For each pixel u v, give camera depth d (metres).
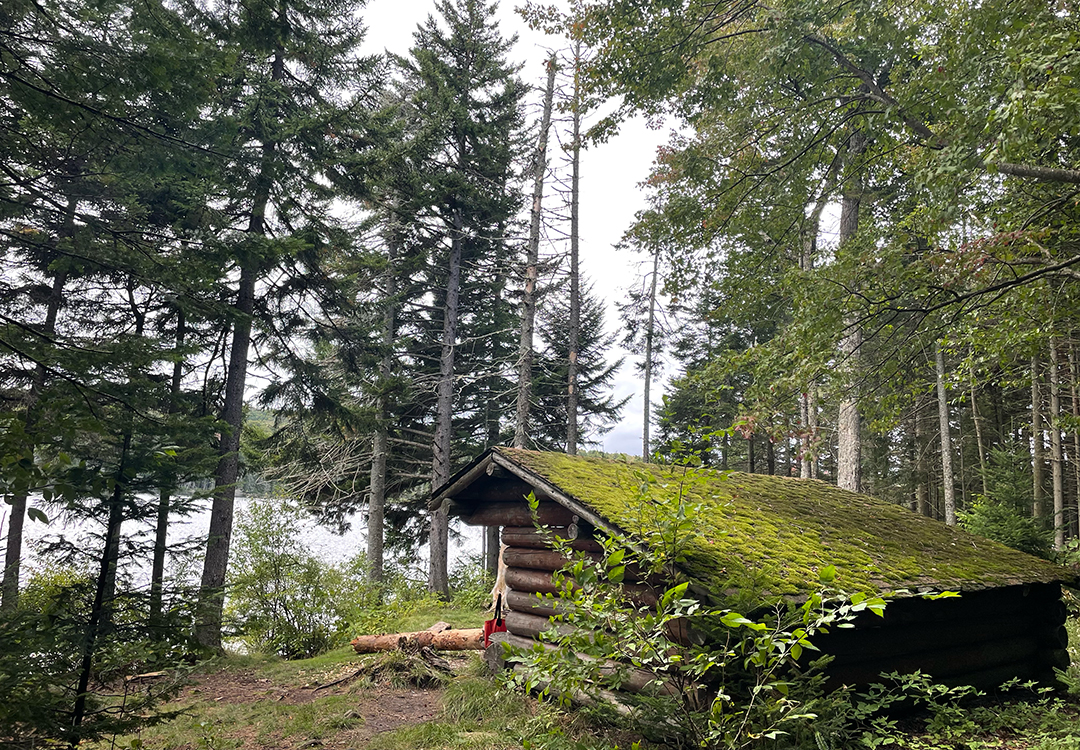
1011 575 7.55
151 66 4.94
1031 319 7.88
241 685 9.52
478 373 19.77
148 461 5.09
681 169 13.01
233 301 12.91
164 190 10.51
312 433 16.44
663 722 5.03
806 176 12.32
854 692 6.29
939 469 23.03
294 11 13.02
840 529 7.71
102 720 4.83
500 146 19.36
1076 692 6.97
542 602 5.16
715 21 10.92
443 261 20.62
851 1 9.18
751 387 9.22
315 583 12.51
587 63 11.12
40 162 5.55
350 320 17.89
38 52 4.79
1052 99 5.59
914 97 9.04
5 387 10.26
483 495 8.80
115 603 5.10
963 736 6.06
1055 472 16.09
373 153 14.32
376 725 7.20
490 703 7.12
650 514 5.06
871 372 8.86
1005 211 7.85
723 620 4.00
